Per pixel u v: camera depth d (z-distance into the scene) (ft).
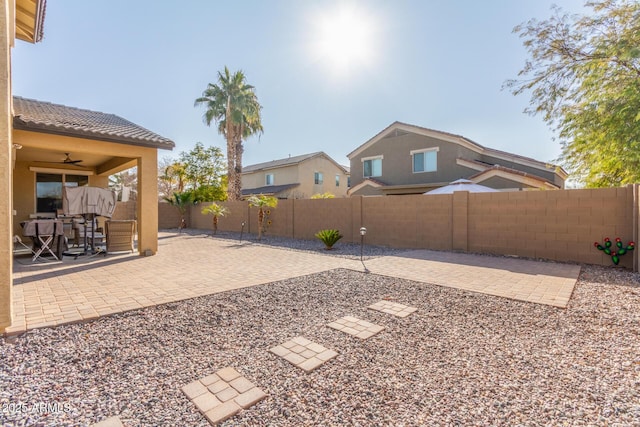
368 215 40.24
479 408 7.80
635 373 9.31
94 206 29.22
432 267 24.81
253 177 110.11
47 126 23.82
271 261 28.30
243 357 10.55
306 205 47.78
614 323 13.14
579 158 39.19
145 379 9.18
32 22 20.06
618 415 7.47
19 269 24.14
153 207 31.22
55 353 10.64
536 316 14.08
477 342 11.57
